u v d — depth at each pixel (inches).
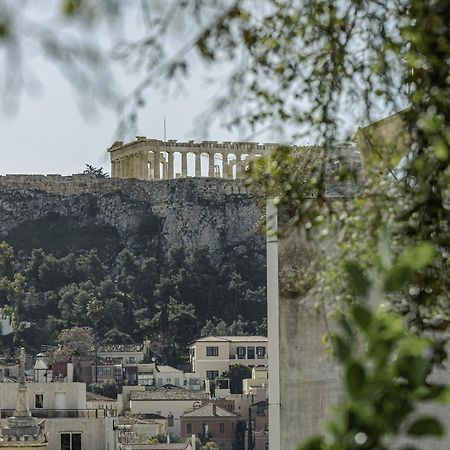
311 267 952.9
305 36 881.5
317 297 957.8
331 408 498.9
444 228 848.3
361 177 979.3
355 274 522.3
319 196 946.1
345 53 878.4
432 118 784.9
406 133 871.7
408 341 485.1
